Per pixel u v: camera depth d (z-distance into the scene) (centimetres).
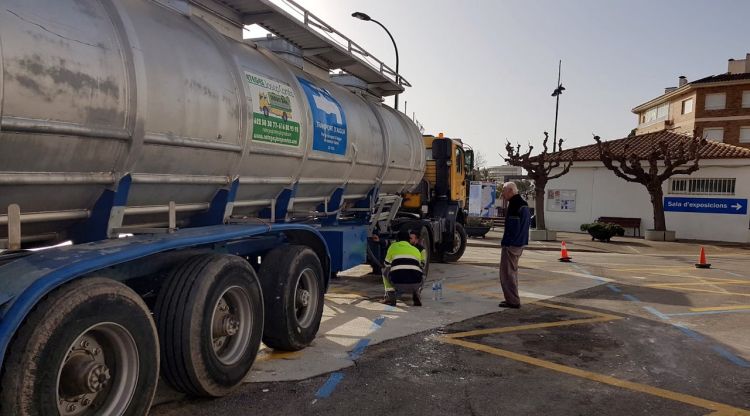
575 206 2547
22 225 320
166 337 367
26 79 277
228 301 420
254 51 543
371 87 898
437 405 408
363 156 743
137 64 351
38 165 301
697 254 1686
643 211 2384
